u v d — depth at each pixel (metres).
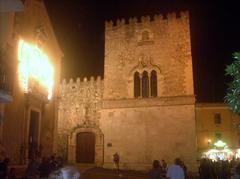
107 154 37.91
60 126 41.72
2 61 15.53
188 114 36.28
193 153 35.16
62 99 42.47
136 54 39.78
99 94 41.28
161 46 39.06
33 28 27.31
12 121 23.39
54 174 8.61
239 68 9.09
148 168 35.97
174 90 37.41
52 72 31.64
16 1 13.73
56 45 32.91
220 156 41.72
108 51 40.91
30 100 26.30
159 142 36.44
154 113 37.34
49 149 30.23
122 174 32.16
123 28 40.94
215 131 47.03
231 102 9.20
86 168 35.81
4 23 15.79
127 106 38.44
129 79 39.31
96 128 39.84
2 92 15.38
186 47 38.28
